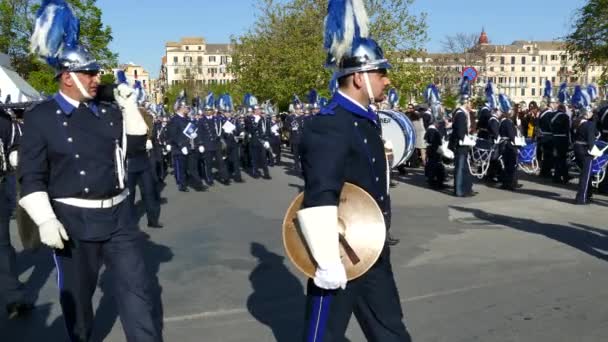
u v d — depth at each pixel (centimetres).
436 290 581
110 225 375
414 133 1038
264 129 1688
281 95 3139
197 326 496
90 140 371
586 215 969
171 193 1359
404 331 312
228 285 609
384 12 2223
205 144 1491
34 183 358
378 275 308
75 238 369
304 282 616
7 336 484
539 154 1580
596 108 1434
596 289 579
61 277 372
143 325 375
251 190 1392
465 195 1190
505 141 1283
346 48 298
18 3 3831
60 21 370
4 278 529
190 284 614
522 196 1184
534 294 566
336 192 280
